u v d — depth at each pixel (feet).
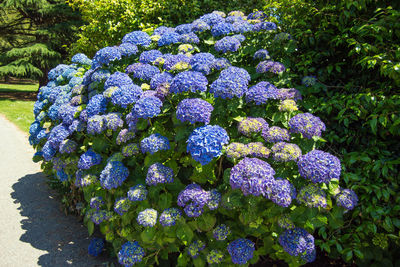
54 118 11.36
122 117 8.89
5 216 11.65
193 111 6.40
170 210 6.66
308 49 9.02
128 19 15.20
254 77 8.70
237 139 7.20
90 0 18.35
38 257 9.02
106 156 9.29
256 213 6.11
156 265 8.13
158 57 9.50
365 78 7.92
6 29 68.39
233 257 6.11
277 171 6.36
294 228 6.18
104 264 8.78
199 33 10.43
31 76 61.36
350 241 6.95
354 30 7.45
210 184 7.45
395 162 6.45
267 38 9.52
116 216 8.04
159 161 7.48
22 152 20.75
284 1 8.90
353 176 6.74
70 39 61.46
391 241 6.79
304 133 6.39
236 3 15.58
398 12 6.75
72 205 12.03
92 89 10.39
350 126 7.85
